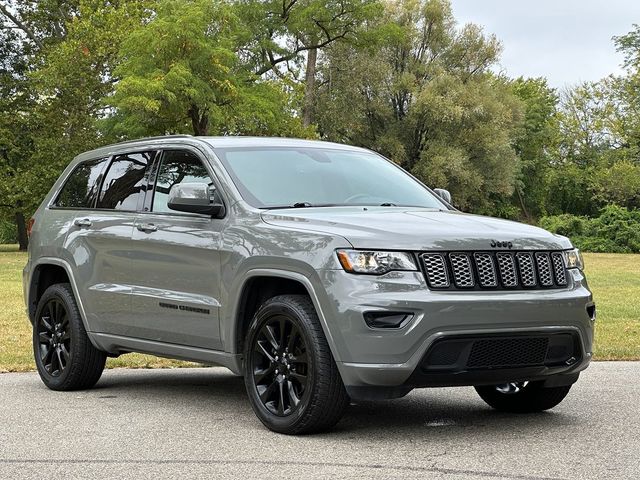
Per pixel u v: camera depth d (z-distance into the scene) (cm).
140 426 558
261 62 4741
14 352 935
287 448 488
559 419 581
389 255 491
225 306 566
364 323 482
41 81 4238
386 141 5469
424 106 5366
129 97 3328
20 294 1736
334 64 5459
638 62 6272
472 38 5691
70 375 704
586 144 6969
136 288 645
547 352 525
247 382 548
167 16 3450
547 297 516
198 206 578
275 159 628
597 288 2030
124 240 656
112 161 725
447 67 5750
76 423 569
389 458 461
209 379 788
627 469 434
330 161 649
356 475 423
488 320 493
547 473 426
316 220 533
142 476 426
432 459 458
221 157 616
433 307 483
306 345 508
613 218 4859
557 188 6694
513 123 5941
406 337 481
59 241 728
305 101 5047
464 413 609
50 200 774
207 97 3456
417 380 489
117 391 713
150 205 655
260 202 579
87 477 426
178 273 608
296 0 4738
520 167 7244
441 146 5459
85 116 4141
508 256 517
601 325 1250
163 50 3416
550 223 5016
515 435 525
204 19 3459
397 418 588
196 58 3456
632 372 809
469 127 5578
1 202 4159
